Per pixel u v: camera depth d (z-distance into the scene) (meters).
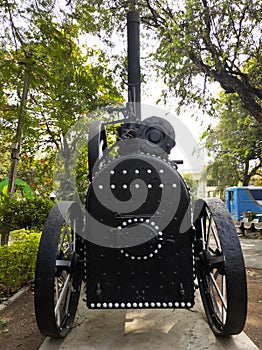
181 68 8.24
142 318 2.94
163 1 8.70
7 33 4.29
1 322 3.35
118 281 2.40
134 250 2.36
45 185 8.51
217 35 7.94
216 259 2.43
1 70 4.12
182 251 2.40
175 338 2.54
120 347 2.40
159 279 2.39
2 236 5.73
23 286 4.64
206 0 7.65
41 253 2.30
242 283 2.21
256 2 7.55
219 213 2.49
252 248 9.50
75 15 4.81
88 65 6.75
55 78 4.84
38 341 2.96
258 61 8.27
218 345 2.41
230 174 17.86
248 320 3.50
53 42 4.49
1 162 12.45
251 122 12.96
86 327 2.76
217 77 8.60
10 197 5.82
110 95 6.65
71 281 2.78
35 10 4.25
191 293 2.39
